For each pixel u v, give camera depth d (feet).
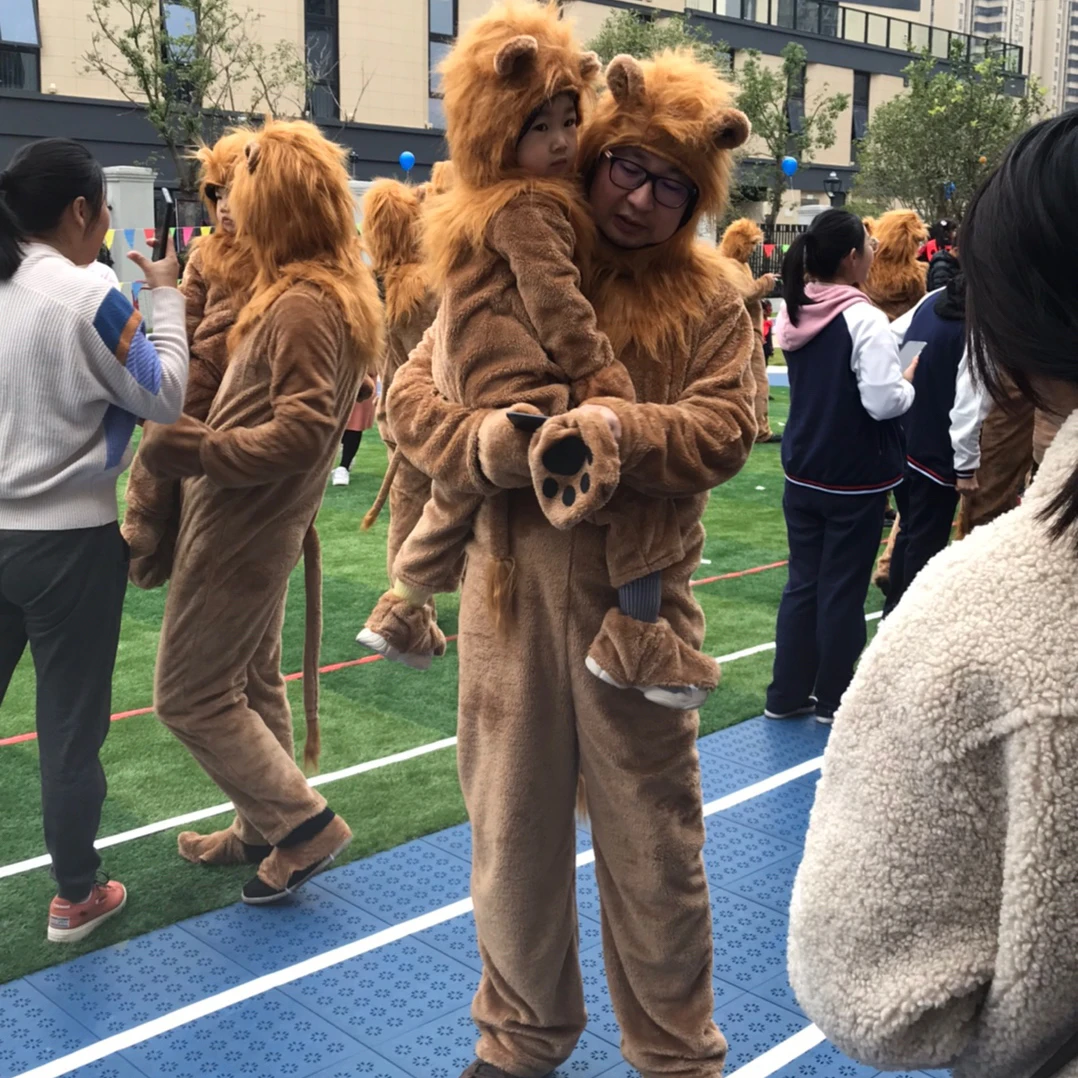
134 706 15.96
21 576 9.45
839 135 119.14
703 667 7.24
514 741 7.51
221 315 10.85
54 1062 8.74
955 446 15.97
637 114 6.89
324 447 10.05
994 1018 3.41
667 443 6.78
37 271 9.19
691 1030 7.86
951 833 3.39
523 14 6.86
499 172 6.95
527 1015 8.20
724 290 7.43
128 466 10.72
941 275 18.71
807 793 13.62
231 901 11.06
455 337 7.08
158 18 73.31
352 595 21.45
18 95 72.84
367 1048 8.95
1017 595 3.32
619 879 7.73
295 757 14.34
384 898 11.15
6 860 11.75
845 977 3.56
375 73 85.40
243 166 10.04
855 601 15.11
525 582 7.36
